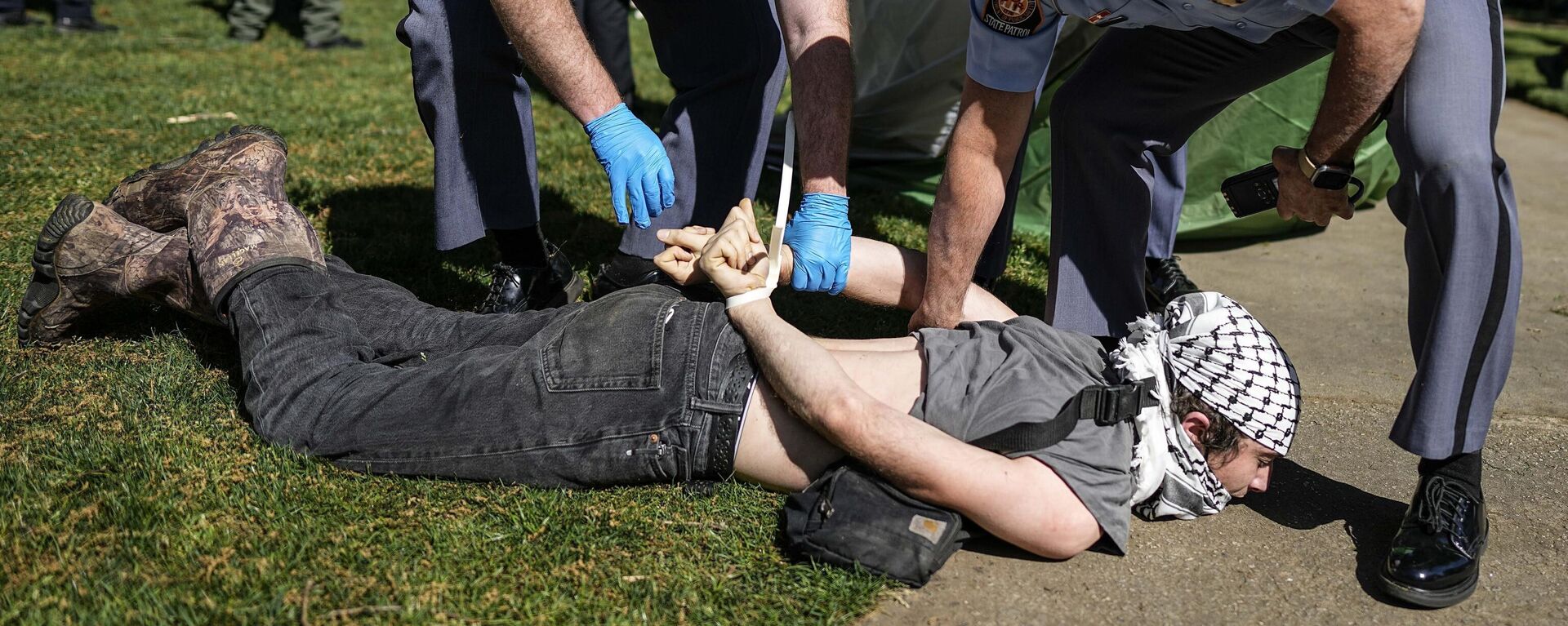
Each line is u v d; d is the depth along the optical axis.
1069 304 2.77
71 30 8.07
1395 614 2.02
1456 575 2.01
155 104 5.64
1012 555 2.12
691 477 2.17
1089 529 2.01
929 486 1.93
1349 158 2.21
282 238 2.37
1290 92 4.09
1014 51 2.09
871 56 4.65
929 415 2.04
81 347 2.67
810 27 2.46
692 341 2.12
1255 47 2.38
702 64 2.87
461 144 2.83
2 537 1.89
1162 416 2.12
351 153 4.86
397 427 2.14
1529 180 5.68
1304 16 1.96
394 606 1.80
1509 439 2.77
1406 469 2.59
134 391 2.45
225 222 2.37
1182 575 2.09
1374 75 1.96
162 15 9.38
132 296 2.56
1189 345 2.15
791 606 1.90
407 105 6.09
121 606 1.74
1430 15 1.98
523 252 3.05
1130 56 2.55
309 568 1.88
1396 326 3.61
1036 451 1.99
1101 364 2.17
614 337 2.13
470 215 2.90
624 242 2.99
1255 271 4.15
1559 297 3.95
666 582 1.93
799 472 2.14
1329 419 2.86
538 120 5.76
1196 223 4.35
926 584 2.00
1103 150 2.62
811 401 1.96
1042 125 4.20
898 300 2.62
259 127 2.64
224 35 8.46
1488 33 2.00
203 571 1.84
